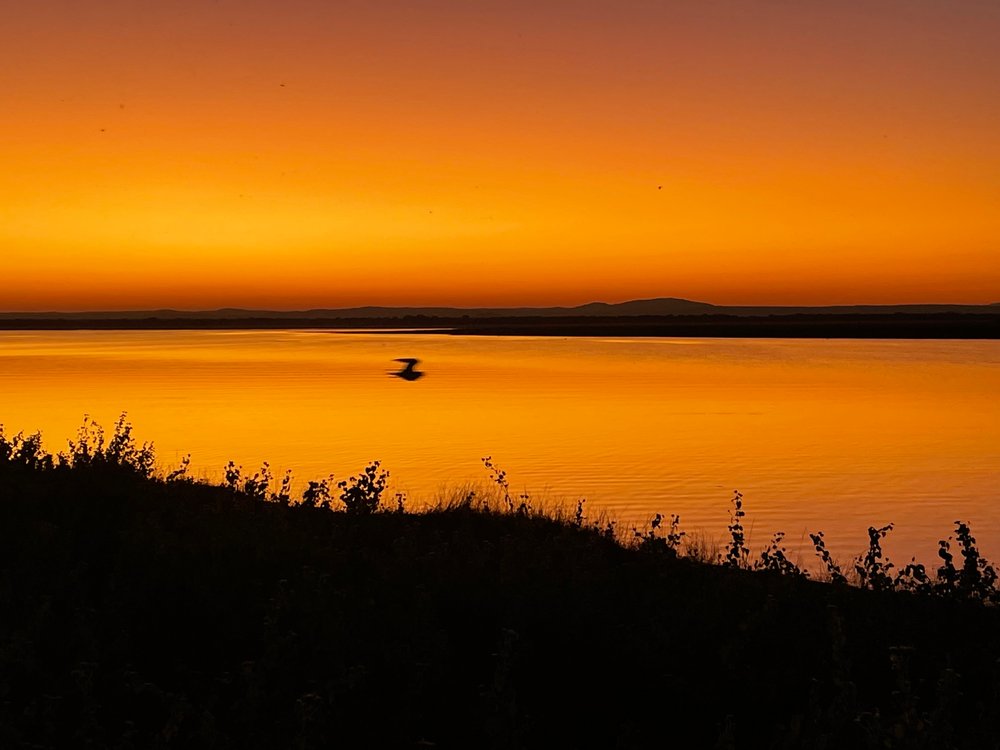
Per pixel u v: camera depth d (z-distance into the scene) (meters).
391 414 41.03
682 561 11.92
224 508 13.66
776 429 36.16
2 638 8.19
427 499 20.22
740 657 8.62
